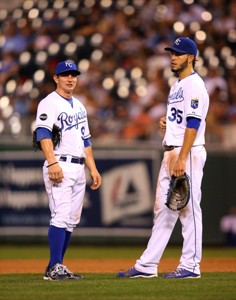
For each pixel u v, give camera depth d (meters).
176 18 55.19
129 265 31.03
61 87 22.03
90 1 58.06
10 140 45.56
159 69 53.47
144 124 51.03
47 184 21.84
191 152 21.19
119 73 53.66
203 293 18.05
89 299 16.92
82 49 55.44
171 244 44.25
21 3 60.91
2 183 45.72
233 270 27.36
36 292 18.39
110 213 44.72
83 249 43.09
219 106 51.69
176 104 21.41
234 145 49.31
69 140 21.75
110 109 52.16
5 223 45.72
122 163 44.56
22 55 55.84
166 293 18.03
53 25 57.38
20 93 53.22
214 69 53.25
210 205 44.69
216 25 55.50
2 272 27.33
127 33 55.81
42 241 44.97
